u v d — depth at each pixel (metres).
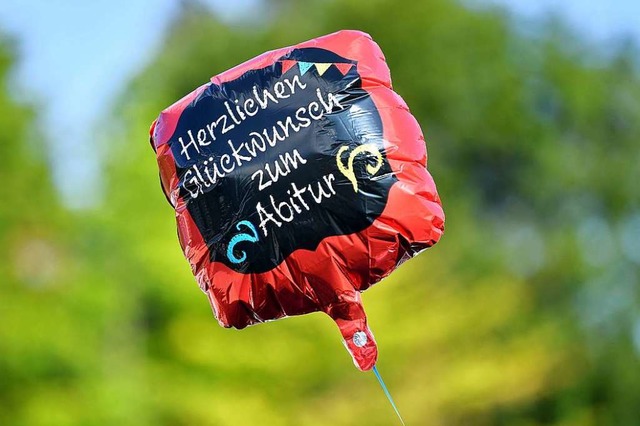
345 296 4.70
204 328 20.06
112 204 20.94
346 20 31.45
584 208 31.27
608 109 32.53
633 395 26.50
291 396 18.98
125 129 21.83
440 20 31.48
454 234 27.55
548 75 32.28
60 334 19.27
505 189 31.50
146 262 20.45
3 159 21.19
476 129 31.00
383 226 4.65
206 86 4.97
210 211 4.80
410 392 19.41
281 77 4.83
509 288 23.53
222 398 18.95
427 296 20.45
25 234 20.58
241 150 4.77
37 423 18.50
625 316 28.19
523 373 21.77
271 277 4.73
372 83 4.80
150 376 19.83
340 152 4.68
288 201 4.69
